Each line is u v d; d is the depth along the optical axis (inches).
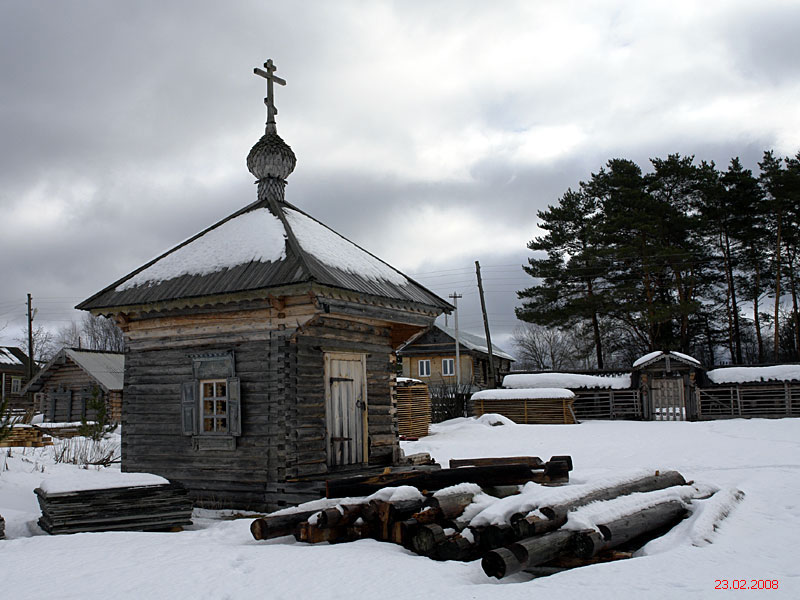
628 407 1504.7
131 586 246.7
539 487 367.9
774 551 304.8
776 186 1750.7
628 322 1834.4
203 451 478.6
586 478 526.3
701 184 1801.2
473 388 1909.4
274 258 483.5
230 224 565.3
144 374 512.7
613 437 1051.9
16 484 490.3
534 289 1923.0
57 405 1326.3
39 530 388.8
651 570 269.3
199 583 250.2
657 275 1784.0
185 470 484.1
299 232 523.5
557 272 1899.6
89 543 330.6
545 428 1283.2
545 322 1894.7
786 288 1873.8
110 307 507.8
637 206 1774.1
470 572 273.9
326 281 445.7
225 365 475.2
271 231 522.0
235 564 279.6
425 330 589.0
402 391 1192.2
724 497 412.2
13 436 749.3
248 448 462.0
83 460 635.5
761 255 1857.8
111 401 1279.5
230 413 466.6
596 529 297.0
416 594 235.5
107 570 270.5
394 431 561.3
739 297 1934.1
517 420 1460.4
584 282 1904.5
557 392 1428.4
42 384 1357.0
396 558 290.2
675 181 1844.2
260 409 460.8
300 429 459.5
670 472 450.3
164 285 507.8
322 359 488.7
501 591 240.1
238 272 483.2
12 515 410.0
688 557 291.3
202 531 370.0
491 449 914.7
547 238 1958.7
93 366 1315.2
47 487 385.1
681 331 1841.8
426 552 303.3
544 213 1989.4
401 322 541.3
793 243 1827.0
